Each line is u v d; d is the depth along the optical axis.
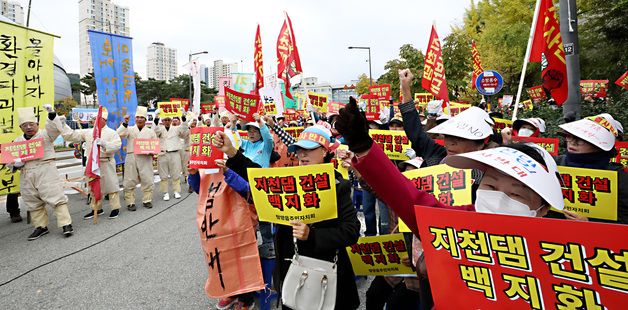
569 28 5.55
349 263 2.44
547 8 4.42
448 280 1.31
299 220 2.31
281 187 2.34
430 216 1.34
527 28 16.06
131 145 7.69
